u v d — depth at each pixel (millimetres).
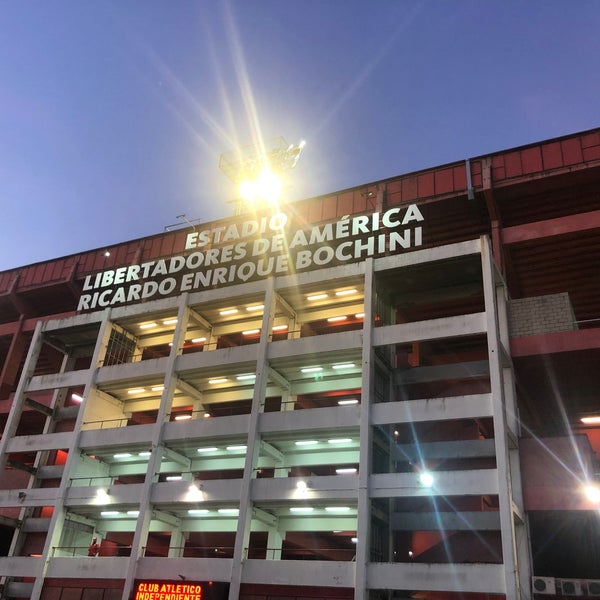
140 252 69375
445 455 45844
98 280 67500
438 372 49938
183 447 53469
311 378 54625
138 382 58375
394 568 39562
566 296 47656
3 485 60688
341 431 47312
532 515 42250
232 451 53281
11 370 70812
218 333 62062
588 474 40531
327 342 50781
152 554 59125
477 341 58219
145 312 61125
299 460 50938
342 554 57344
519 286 58188
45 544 51656
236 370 54750
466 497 46406
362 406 46156
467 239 58094
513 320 48656
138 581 46906
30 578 53938
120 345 63562
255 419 49406
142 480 60188
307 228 61031
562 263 54562
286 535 51656
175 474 57844
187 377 56750
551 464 41750
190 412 61062
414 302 56000
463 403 43625
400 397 52344
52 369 77812
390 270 52344
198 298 59312
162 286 63062
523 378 48781
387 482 42719
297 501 45312
